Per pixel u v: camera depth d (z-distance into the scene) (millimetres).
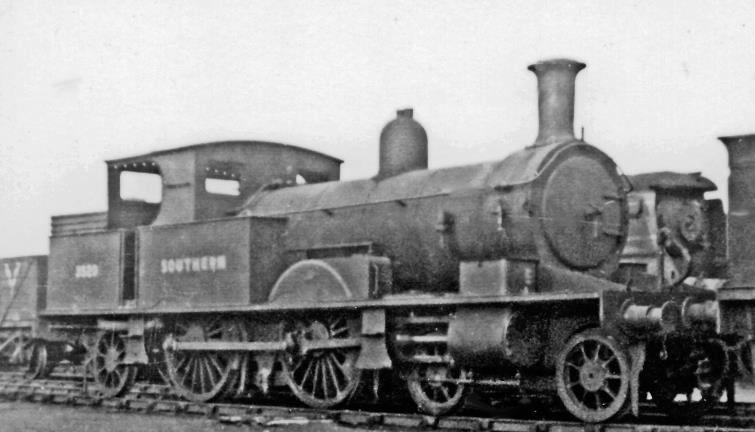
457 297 11289
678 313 10422
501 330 10883
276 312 13320
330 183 14148
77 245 16281
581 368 10688
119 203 16203
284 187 15133
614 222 11922
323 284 12719
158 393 15258
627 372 10336
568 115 12031
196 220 14648
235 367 13820
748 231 11133
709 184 13281
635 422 11859
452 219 11953
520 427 10617
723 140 11492
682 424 11859
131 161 15781
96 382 15656
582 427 10305
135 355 15008
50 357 17984
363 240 12953
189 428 11812
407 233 12453
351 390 12633
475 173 12133
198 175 14773
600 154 11914
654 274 12508
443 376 11930
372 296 12281
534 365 11266
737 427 11477
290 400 14859
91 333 16109
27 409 14516
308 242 13609
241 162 15211
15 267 18406
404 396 14266
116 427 11977
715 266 13609
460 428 11117
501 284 11000
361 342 12391
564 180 11492
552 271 11234
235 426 11977
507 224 11367
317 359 13195
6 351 18766
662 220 12766
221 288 13828
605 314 10172
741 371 11227
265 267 13641
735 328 10828
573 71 12094
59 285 16516
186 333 14500
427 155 13578
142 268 15117
